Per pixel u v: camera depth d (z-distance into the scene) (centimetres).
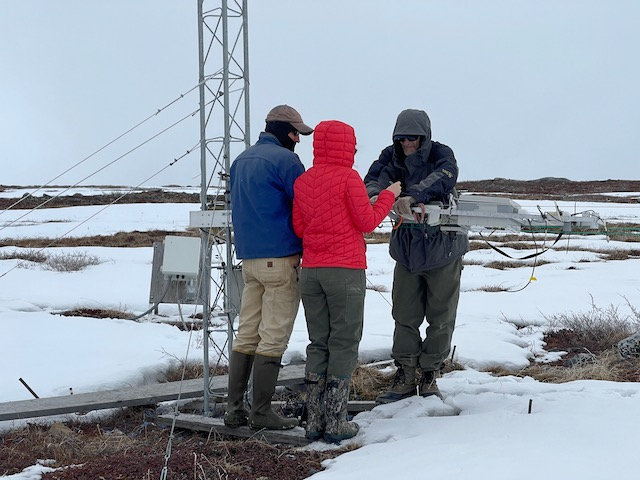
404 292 576
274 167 495
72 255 1783
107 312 1099
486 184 7538
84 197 5094
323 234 481
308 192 484
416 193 517
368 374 709
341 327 488
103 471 447
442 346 577
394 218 565
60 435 542
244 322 523
